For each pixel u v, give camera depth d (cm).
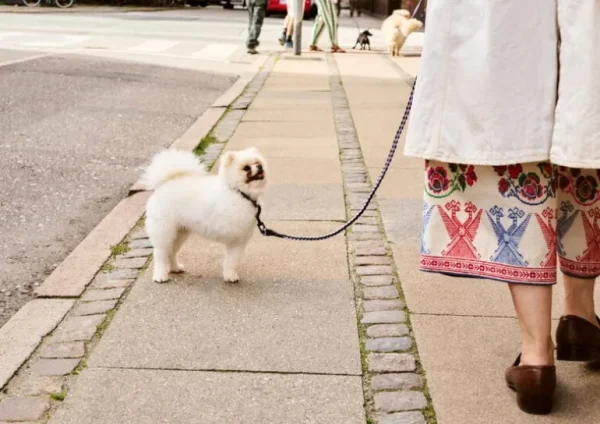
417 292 295
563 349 234
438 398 221
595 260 228
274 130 605
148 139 589
